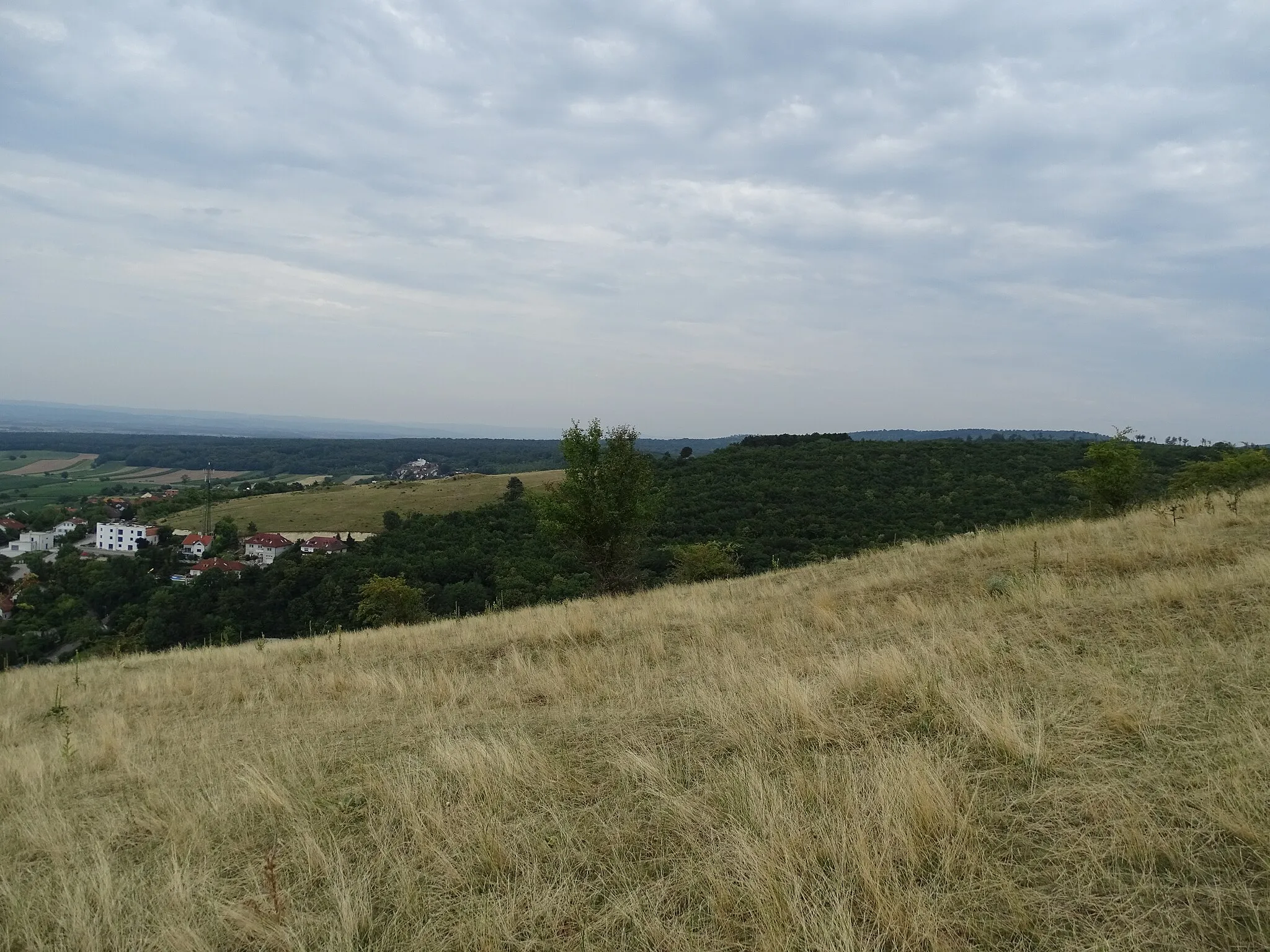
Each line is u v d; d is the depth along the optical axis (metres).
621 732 5.09
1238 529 9.79
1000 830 3.17
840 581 12.40
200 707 8.84
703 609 11.12
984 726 3.97
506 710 6.52
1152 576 7.55
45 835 4.27
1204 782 3.24
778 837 3.16
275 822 4.23
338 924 3.00
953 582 10.07
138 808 4.73
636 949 2.71
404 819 3.92
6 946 3.15
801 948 2.56
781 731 4.63
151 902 3.36
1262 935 2.32
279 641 15.44
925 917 2.58
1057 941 2.46
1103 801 3.23
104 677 12.04
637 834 3.54
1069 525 13.03
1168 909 2.54
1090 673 4.79
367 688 8.58
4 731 8.38
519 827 3.73
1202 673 4.56
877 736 4.33
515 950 2.79
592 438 19.02
